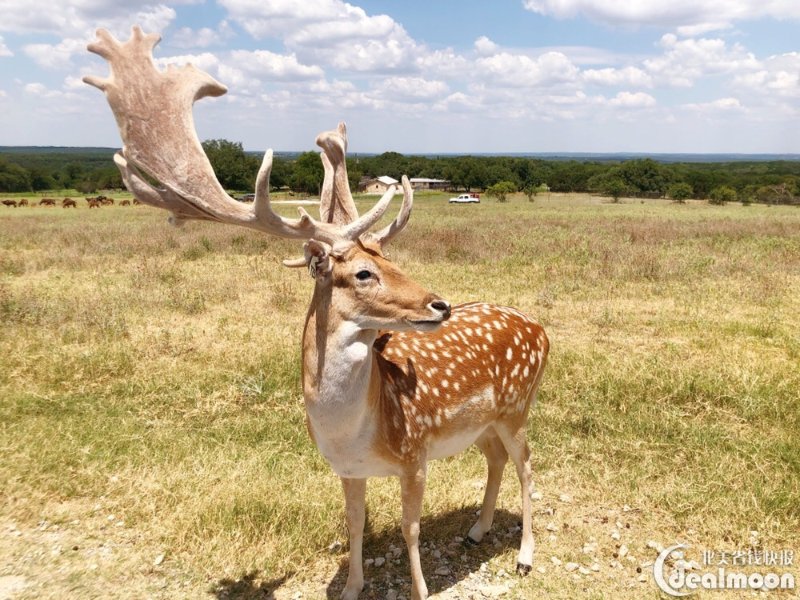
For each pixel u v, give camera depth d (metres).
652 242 16.61
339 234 2.83
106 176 80.12
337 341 2.79
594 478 4.56
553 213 36.75
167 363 6.61
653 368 6.31
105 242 15.99
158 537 3.82
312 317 2.85
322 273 2.76
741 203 57.75
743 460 4.59
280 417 5.45
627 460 4.73
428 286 10.81
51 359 6.51
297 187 58.78
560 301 9.78
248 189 65.56
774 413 5.42
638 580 3.57
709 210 43.06
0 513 4.01
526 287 10.76
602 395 5.81
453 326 3.69
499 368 3.63
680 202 60.38
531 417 5.46
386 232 3.16
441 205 49.97
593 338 7.80
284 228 2.79
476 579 3.60
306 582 3.56
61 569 3.54
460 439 3.49
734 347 7.28
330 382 2.80
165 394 5.81
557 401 5.80
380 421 2.97
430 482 4.58
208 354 6.86
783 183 63.16
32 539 3.79
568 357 6.81
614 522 4.10
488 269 12.49
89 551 3.70
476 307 4.04
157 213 34.91
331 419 2.85
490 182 85.19
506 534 4.04
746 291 10.16
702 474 4.49
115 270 12.62
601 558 3.77
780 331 7.88
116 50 2.75
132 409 5.55
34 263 12.77
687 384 5.86
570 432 5.24
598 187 76.06
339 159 3.24
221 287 10.11
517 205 50.81
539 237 17.55
